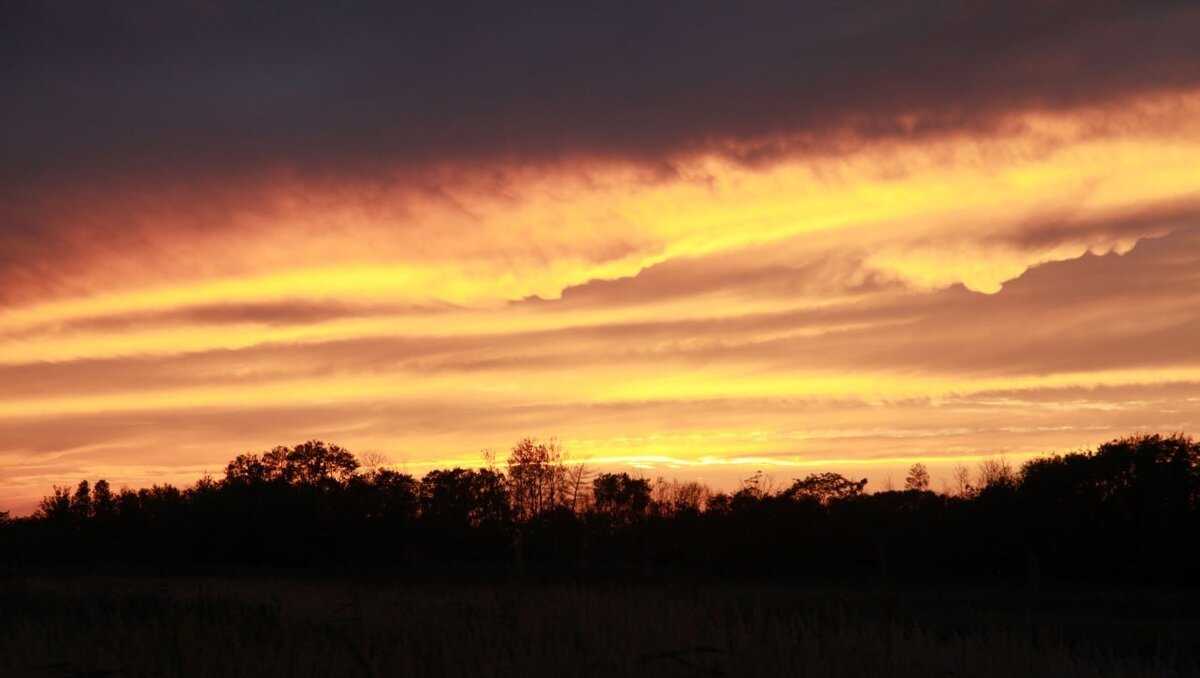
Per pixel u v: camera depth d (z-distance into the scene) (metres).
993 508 45.94
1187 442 43.88
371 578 41.47
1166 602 31.58
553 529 58.62
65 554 54.69
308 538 52.28
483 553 57.00
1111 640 20.34
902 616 22.19
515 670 11.67
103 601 21.47
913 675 11.58
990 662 12.09
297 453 58.03
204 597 21.23
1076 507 43.97
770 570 49.78
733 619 15.54
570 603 17.30
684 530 54.53
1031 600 32.00
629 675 11.18
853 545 48.91
